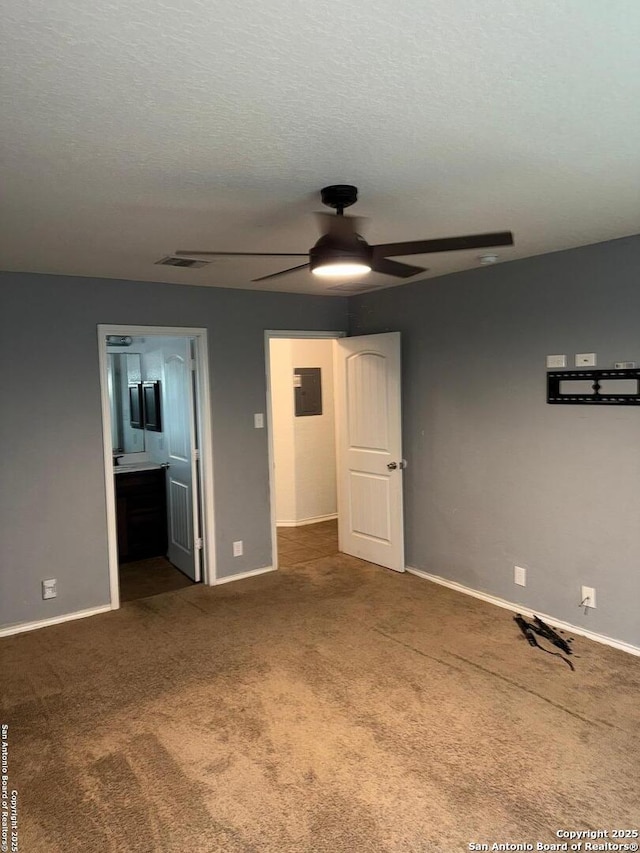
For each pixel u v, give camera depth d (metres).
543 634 3.66
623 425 3.35
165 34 1.30
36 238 3.02
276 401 6.49
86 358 4.11
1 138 1.84
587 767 2.43
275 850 2.04
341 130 1.84
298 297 5.10
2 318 3.79
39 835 2.13
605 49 1.40
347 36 1.33
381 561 5.09
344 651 3.50
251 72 1.48
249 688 3.11
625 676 3.13
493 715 2.80
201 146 1.93
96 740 2.68
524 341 3.86
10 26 1.25
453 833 2.10
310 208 2.62
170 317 4.44
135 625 3.96
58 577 4.05
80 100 1.60
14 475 3.87
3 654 3.57
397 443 4.81
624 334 3.32
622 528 3.39
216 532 4.75
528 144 1.97
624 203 2.66
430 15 1.25
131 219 2.73
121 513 5.37
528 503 3.91
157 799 2.30
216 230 2.94
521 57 1.43
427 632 3.73
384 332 5.02
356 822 2.16
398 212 2.76
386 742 2.62
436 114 1.74
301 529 6.42
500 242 2.25
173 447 5.18
